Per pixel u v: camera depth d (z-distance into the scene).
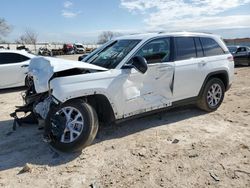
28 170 3.52
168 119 5.43
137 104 4.51
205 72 5.45
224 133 4.67
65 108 3.88
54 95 3.78
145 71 4.16
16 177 3.39
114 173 3.44
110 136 4.60
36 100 4.38
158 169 3.50
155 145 4.22
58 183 3.25
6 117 5.95
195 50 5.42
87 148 4.15
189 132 4.74
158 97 4.79
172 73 4.90
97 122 4.03
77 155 3.93
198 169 3.48
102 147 4.18
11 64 9.13
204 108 5.75
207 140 4.38
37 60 4.39
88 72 4.11
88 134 3.88
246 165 3.56
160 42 4.88
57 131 3.87
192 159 3.75
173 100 5.04
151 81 4.66
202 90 5.50
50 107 3.94
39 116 4.32
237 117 5.55
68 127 3.91
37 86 3.98
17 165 3.70
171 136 4.57
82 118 3.91
